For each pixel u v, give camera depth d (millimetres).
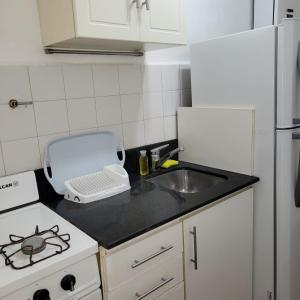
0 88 1268
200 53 1725
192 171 1809
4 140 1306
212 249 1413
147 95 1789
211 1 2006
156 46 1528
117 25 1202
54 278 919
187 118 1858
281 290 1611
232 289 1578
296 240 1603
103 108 1601
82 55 1500
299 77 1437
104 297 1053
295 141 1490
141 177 1698
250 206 1589
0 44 1263
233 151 1646
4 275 860
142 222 1141
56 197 1449
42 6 1303
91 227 1124
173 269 1255
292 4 2084
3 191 1305
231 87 1609
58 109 1441
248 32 1480
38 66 1357
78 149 1505
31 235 1104
